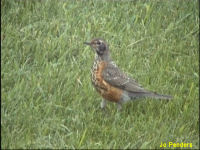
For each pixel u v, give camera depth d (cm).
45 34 2361
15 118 1738
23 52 2177
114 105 1967
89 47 2305
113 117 1861
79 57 2239
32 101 1823
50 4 2600
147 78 2119
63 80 2009
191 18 2702
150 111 1909
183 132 1806
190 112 1927
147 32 2538
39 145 1611
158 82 2114
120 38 2438
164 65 2269
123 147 1673
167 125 1836
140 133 1759
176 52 2455
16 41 2244
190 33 2583
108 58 1873
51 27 2408
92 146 1631
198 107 1962
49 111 1798
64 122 1781
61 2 2639
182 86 2095
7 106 1784
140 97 1878
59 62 2150
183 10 2733
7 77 1977
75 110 1836
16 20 2436
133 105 1966
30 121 1728
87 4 2691
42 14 2512
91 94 1956
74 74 2072
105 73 1841
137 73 2169
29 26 2355
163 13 2720
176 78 2216
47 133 1705
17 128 1697
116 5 2745
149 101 1967
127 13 2650
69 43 2320
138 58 2316
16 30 2330
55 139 1672
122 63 2241
